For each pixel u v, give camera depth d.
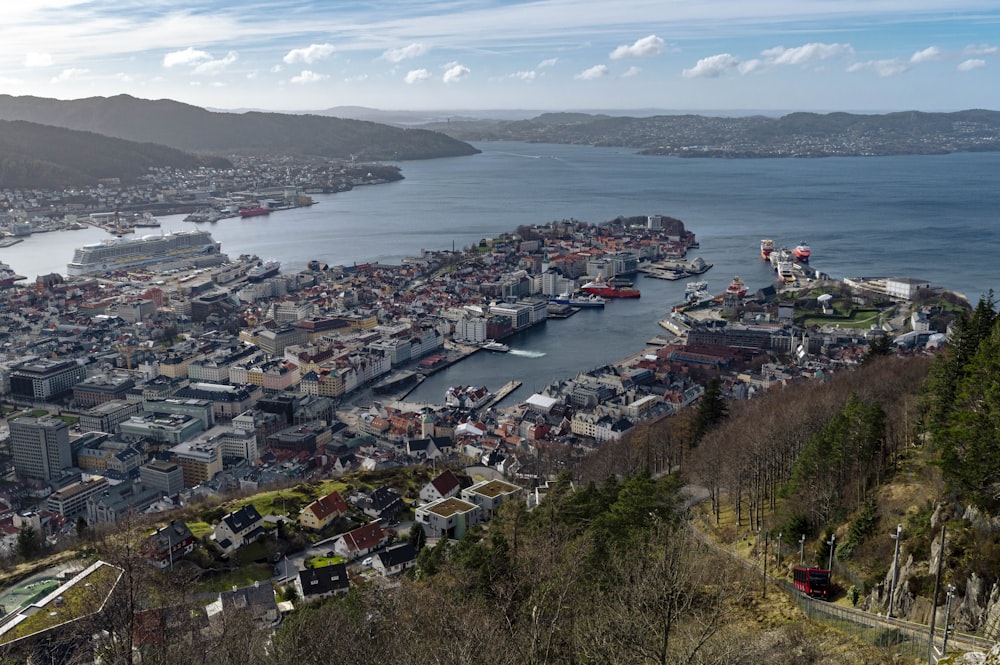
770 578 172.25
